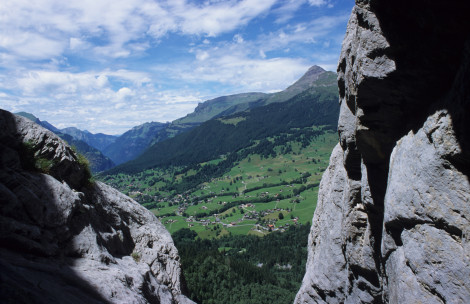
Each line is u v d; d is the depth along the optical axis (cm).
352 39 1003
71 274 866
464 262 654
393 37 796
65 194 1077
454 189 677
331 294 1622
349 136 1193
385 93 882
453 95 694
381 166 1050
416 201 772
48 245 912
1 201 862
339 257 1566
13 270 689
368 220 1181
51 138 1209
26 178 988
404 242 828
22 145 1073
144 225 1639
